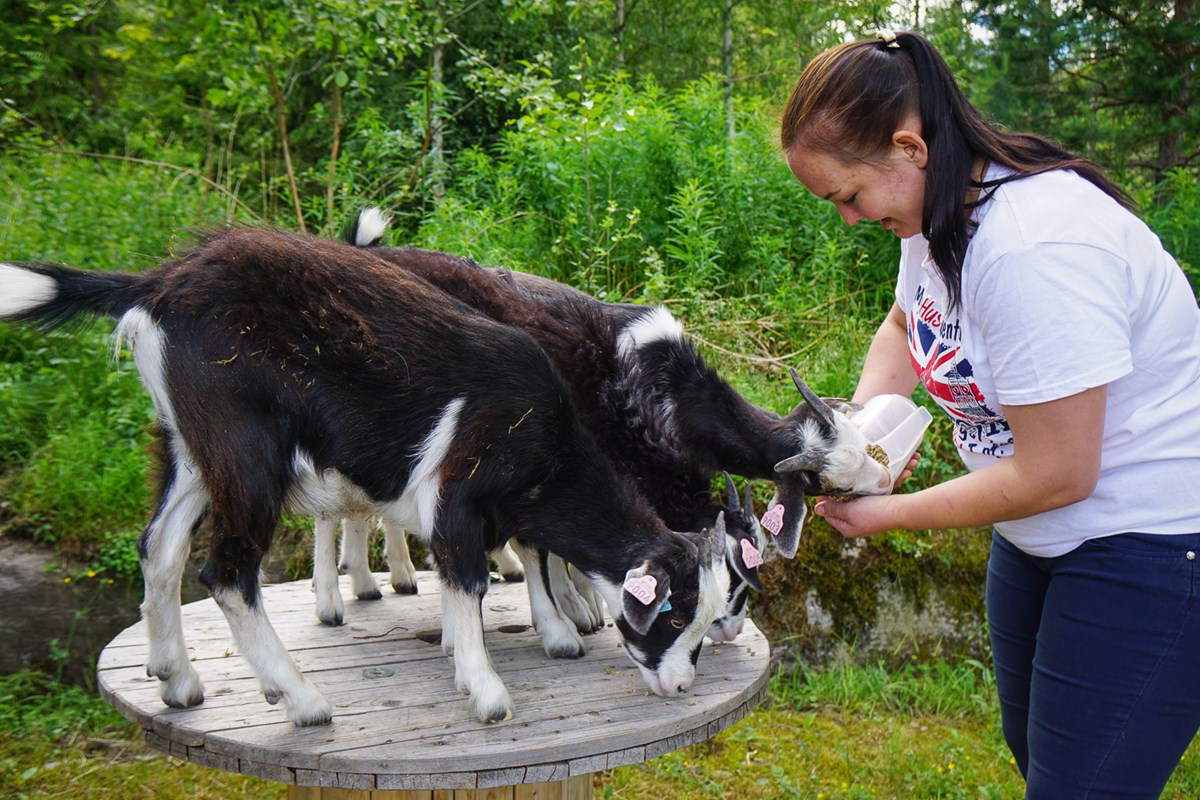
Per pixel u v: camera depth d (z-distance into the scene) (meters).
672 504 3.50
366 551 3.43
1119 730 2.03
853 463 2.88
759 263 6.72
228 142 9.32
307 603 3.40
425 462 2.51
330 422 2.45
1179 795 4.22
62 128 9.50
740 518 3.27
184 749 2.32
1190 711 2.03
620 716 2.44
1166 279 2.01
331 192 6.74
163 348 2.38
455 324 2.56
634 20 14.06
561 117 6.98
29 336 5.58
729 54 14.05
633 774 4.27
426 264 3.29
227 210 6.69
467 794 2.57
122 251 5.98
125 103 8.73
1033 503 1.97
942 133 1.98
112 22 9.44
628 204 6.85
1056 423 1.88
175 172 7.48
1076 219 1.88
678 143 7.20
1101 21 6.95
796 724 4.65
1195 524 1.99
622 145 7.00
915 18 10.38
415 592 3.54
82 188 6.61
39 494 4.80
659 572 2.56
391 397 2.47
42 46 8.93
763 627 4.98
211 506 2.42
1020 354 1.89
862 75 1.99
